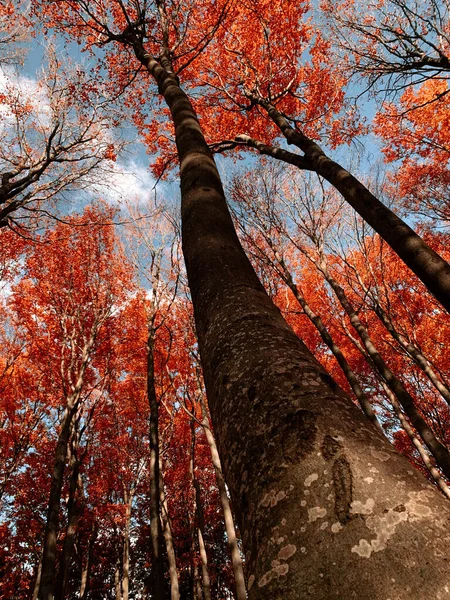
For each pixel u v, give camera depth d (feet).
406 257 7.84
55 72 27.96
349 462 2.25
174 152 34.78
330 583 1.73
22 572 48.29
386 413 36.01
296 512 2.12
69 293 37.14
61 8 29.48
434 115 40.37
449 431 29.96
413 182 43.37
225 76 30.37
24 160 27.48
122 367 42.29
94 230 41.88
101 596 58.75
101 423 43.73
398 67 25.66
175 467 46.83
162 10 24.08
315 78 30.94
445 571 1.63
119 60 32.58
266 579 1.94
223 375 3.43
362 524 1.92
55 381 38.55
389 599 1.56
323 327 20.35
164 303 32.01
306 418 2.60
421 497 2.06
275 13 28.89
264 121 31.53
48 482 44.70
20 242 38.55
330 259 32.27
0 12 28.04
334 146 32.24
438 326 33.27
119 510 42.65
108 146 31.30
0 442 41.37
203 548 26.84
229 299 4.43
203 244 5.76
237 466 2.71
